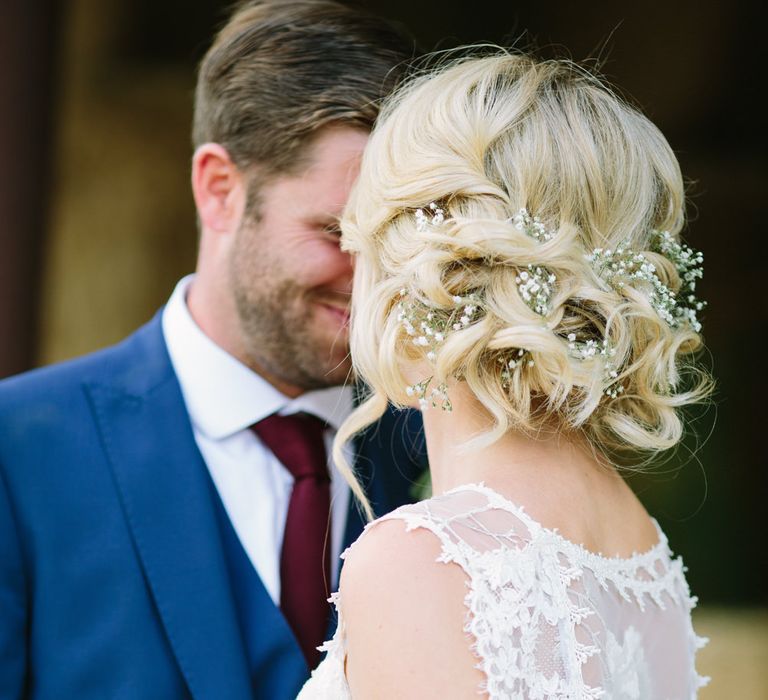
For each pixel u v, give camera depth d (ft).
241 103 6.04
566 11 23.45
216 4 23.34
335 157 5.86
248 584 6.03
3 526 5.61
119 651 5.58
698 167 26.08
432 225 4.11
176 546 5.77
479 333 3.97
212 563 5.79
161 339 6.47
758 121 25.29
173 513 5.84
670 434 4.33
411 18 23.47
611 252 4.17
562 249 4.00
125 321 23.93
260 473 6.37
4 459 5.74
